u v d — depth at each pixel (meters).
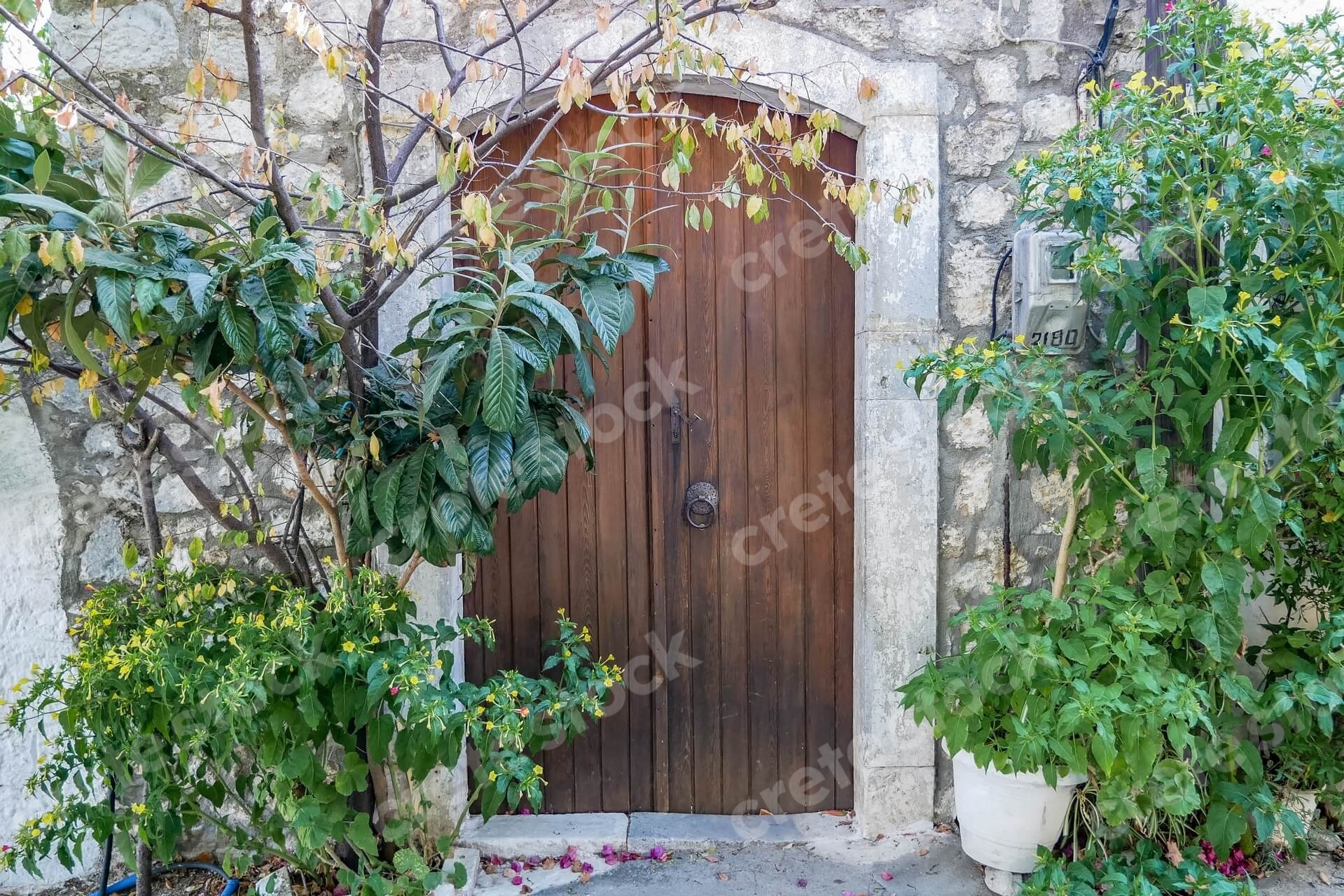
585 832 2.44
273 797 1.95
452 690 1.86
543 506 2.51
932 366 2.03
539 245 1.76
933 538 2.39
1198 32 1.99
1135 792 1.88
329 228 1.76
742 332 2.52
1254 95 1.85
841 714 2.59
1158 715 1.76
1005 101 2.38
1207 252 2.17
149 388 2.22
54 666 2.23
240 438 2.28
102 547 2.26
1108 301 2.25
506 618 2.52
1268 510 1.83
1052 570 2.42
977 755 1.97
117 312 1.34
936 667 2.18
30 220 1.47
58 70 2.16
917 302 2.36
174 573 2.05
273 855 2.14
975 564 2.45
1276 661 2.17
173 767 1.95
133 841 1.91
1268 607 2.49
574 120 2.42
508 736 1.76
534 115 1.78
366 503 1.76
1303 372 1.70
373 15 1.74
